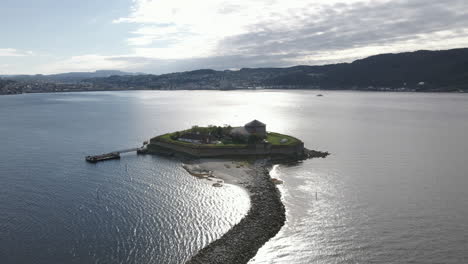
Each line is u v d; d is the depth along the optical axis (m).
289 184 89.38
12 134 167.00
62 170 102.50
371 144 142.25
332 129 185.00
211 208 73.31
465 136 161.75
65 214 69.75
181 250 56.44
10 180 92.06
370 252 56.41
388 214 70.19
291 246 58.22
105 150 131.25
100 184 89.12
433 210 72.06
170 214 70.00
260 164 107.56
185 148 122.12
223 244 57.38
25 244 57.78
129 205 74.69
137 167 106.38
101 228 63.59
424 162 111.38
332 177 95.12
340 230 63.59
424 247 57.69
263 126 135.50
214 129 140.62
